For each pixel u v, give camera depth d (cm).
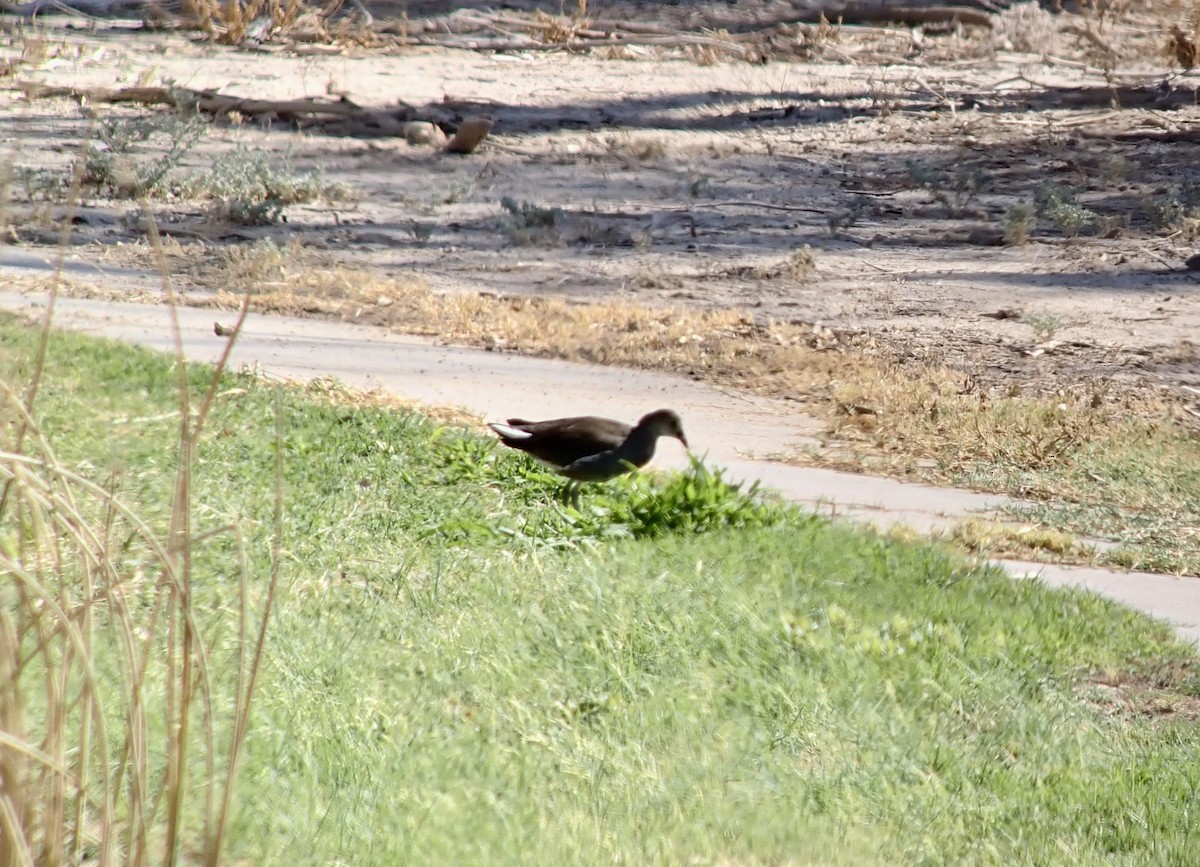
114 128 6184
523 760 1440
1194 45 10012
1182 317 4809
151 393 2788
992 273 5391
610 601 1912
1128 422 3581
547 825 1322
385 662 1653
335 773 1348
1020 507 2892
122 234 5166
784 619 1914
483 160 7250
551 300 4712
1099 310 4869
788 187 6894
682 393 3716
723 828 1361
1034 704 1777
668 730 1561
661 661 1750
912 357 4203
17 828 919
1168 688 1908
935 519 2756
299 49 9912
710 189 6788
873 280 5244
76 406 2548
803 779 1487
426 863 1212
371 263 5178
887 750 1582
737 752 1531
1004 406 3591
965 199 6681
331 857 1202
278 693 1486
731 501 2470
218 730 1362
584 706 1611
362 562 2003
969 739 1664
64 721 977
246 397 2867
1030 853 1395
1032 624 2081
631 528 2356
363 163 7038
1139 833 1455
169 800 1006
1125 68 10262
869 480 3050
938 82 9675
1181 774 1602
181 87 7719
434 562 2047
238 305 4319
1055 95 9112
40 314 3638
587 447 2394
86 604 976
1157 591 2422
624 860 1259
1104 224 6100
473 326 4259
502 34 10912
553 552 2164
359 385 3425
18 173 5622
